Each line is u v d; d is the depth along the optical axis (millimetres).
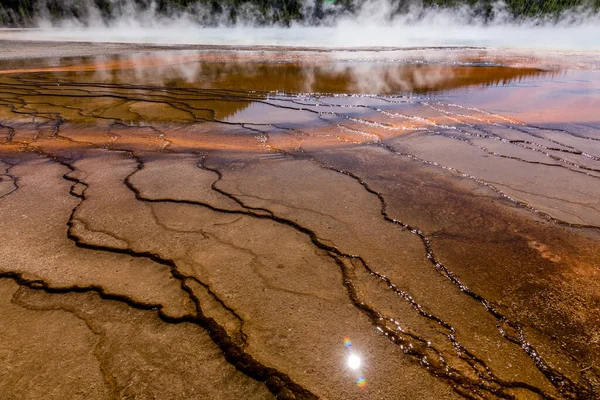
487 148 3520
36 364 1329
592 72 7492
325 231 2146
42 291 1666
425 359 1374
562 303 1643
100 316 1539
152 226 2170
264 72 7840
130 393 1234
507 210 2408
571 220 2291
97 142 3715
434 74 7578
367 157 3305
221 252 1945
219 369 1324
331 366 1340
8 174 2893
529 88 6129
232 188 2666
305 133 4008
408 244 2043
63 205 2398
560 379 1309
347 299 1649
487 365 1354
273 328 1493
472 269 1854
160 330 1477
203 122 4422
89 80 6926
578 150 3441
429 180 2838
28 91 5996
